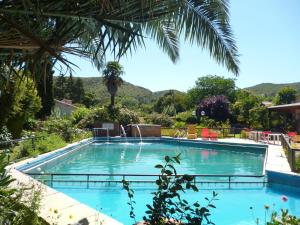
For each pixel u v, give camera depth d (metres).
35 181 6.80
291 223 2.74
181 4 3.17
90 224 4.54
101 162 15.18
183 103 59.41
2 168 4.00
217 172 12.92
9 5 2.50
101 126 26.17
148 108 56.81
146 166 14.09
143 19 2.77
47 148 13.91
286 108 23.88
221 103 36.03
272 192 9.04
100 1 2.53
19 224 3.66
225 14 4.55
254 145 18.72
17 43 2.59
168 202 2.91
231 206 7.85
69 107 49.66
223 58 5.17
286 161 11.68
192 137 24.30
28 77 2.98
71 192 8.76
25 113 14.84
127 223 6.68
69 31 2.74
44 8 2.54
